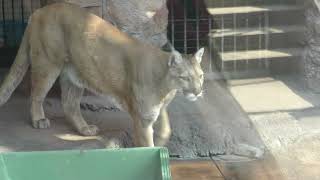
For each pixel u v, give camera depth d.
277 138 9.22
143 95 8.88
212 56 11.47
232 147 10.09
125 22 10.45
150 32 10.62
